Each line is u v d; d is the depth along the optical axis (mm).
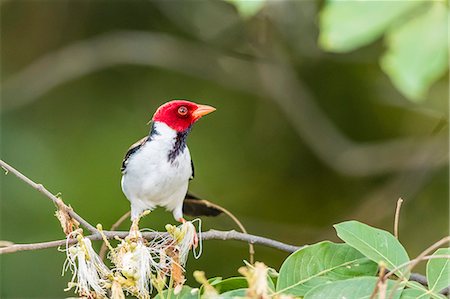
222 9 13898
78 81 14211
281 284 4527
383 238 4516
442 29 3178
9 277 11422
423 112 13461
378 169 13297
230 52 14031
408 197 13070
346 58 13070
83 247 4418
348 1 3355
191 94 14141
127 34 14461
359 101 13891
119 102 14102
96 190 12469
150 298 4762
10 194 12117
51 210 11992
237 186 13305
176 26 14625
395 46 3223
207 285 3838
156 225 11703
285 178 13625
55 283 11516
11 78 14367
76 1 14680
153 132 6535
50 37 14750
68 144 13477
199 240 4961
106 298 4418
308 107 13570
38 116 13953
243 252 12438
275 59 13453
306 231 13227
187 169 6523
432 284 4234
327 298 4203
